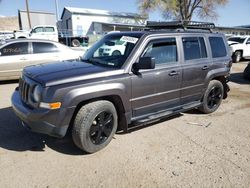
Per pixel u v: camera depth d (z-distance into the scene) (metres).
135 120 4.01
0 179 2.97
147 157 3.55
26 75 3.60
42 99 3.12
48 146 3.80
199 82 4.94
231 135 4.41
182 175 3.15
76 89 3.21
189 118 5.21
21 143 3.87
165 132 4.43
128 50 3.89
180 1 34.16
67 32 27.67
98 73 3.49
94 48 4.54
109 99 3.74
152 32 4.16
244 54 16.62
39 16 31.45
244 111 5.83
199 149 3.85
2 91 7.14
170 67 4.27
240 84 9.18
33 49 8.27
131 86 3.74
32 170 3.17
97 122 3.56
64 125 3.24
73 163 3.35
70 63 4.08
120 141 4.01
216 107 5.63
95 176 3.08
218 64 5.28
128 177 3.08
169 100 4.44
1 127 4.45
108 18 38.94
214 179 3.10
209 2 34.03
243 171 3.29
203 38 5.02
